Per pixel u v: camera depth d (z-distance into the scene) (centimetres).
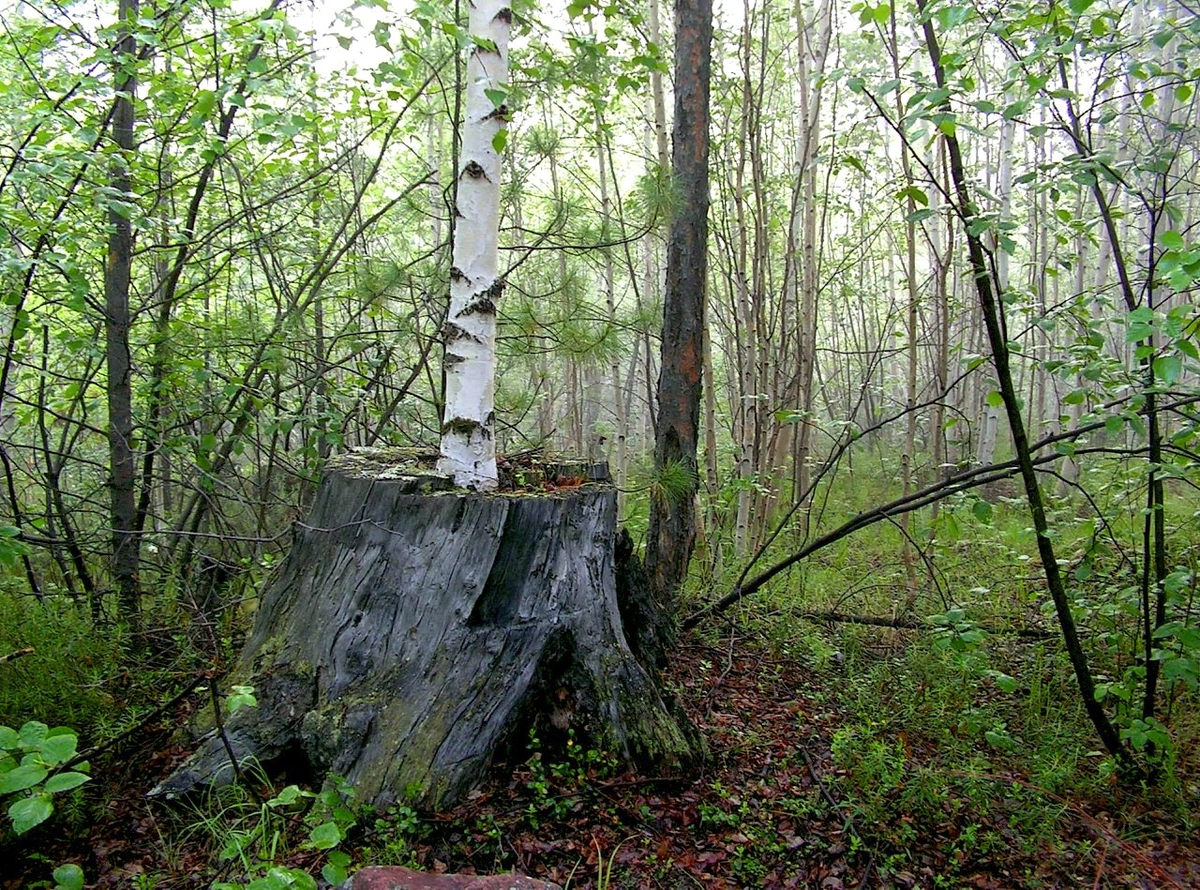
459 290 306
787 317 801
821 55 737
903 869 272
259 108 398
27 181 354
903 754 329
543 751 296
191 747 298
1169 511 644
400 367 608
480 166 301
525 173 451
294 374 557
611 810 280
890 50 540
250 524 555
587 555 310
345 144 557
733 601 485
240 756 278
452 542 288
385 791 264
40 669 328
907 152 627
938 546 611
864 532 810
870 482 1116
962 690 394
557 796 278
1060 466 930
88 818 268
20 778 182
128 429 434
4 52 423
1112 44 300
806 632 481
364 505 302
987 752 356
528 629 291
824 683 427
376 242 625
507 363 484
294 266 551
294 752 285
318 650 295
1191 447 367
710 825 281
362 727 276
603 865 256
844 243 974
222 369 502
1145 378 303
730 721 368
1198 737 360
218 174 562
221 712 294
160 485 547
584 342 430
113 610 429
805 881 262
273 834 250
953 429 1196
